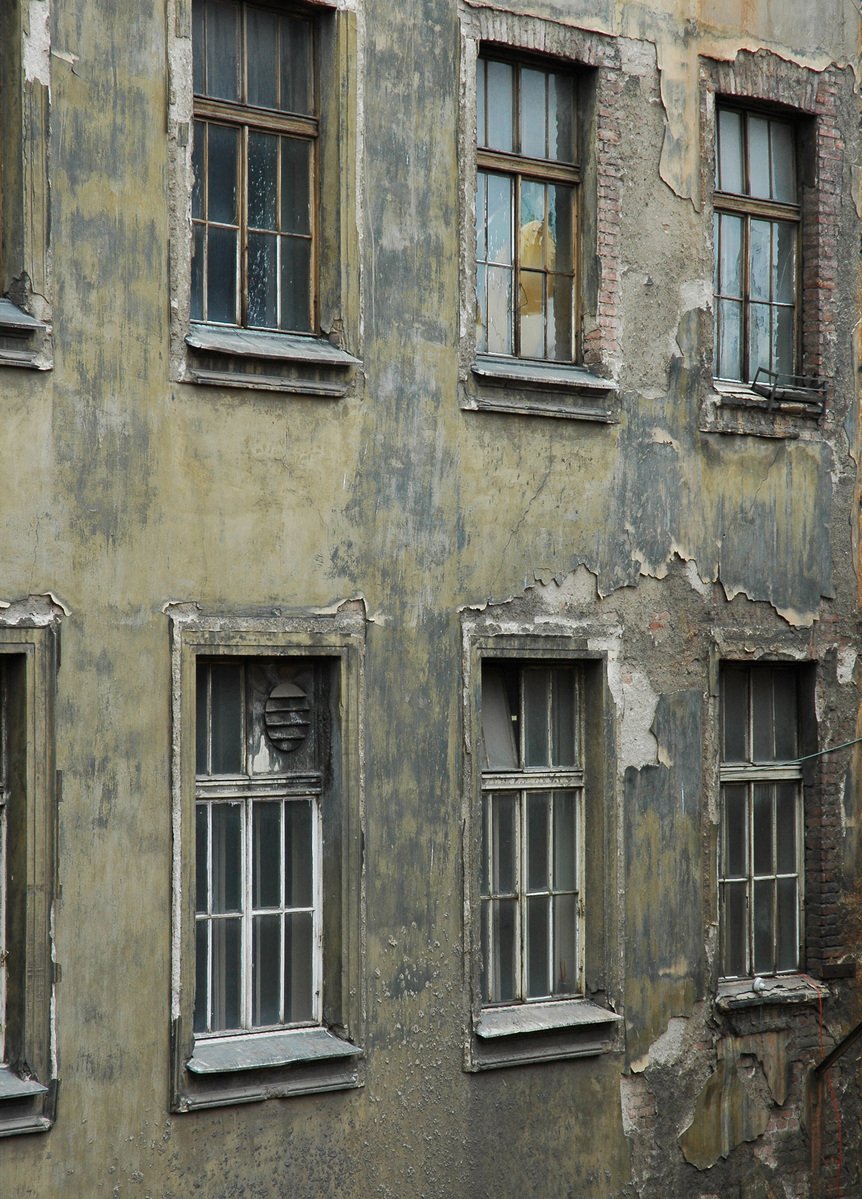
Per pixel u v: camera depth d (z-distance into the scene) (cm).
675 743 2434
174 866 1978
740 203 2589
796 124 2650
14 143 1902
